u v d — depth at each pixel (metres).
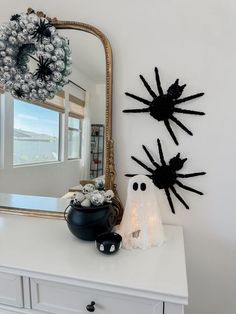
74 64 1.13
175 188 1.08
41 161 1.23
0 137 1.25
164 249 0.87
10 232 1.01
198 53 1.02
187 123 1.05
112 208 0.95
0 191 1.27
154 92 1.06
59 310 0.73
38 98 1.14
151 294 0.64
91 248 0.87
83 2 1.11
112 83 1.09
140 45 1.06
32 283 0.74
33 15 1.07
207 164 1.04
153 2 1.04
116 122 1.11
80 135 1.16
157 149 1.08
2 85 1.15
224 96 1.01
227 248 1.05
